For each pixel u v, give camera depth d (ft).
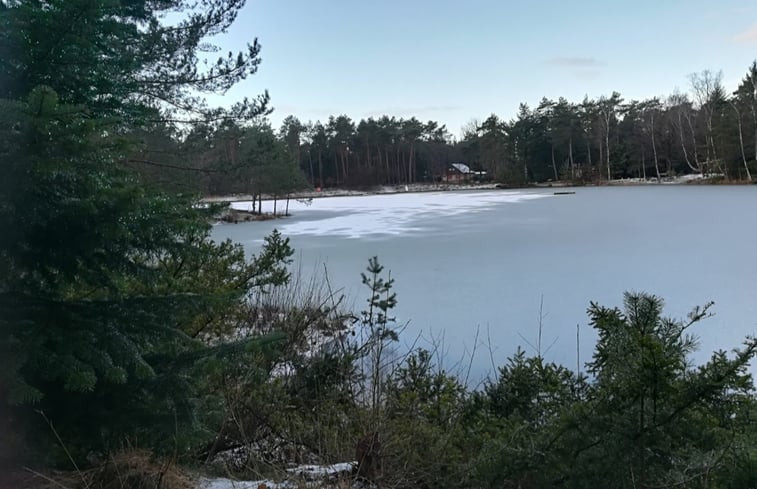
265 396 7.48
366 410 7.54
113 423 4.73
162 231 4.76
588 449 4.81
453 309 19.35
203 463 6.19
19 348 3.98
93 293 5.57
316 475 5.91
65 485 4.55
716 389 4.66
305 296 12.77
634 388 4.69
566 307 19.27
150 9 14.65
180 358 5.16
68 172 4.03
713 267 25.73
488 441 5.85
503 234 42.14
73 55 4.81
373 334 9.60
